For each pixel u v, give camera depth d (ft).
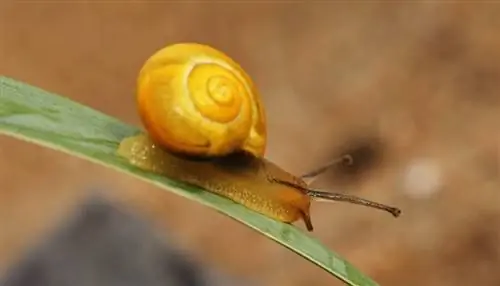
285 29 1.81
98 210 1.20
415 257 1.31
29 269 1.11
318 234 1.37
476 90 1.57
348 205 1.42
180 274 1.16
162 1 1.94
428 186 1.40
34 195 1.61
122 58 1.86
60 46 1.89
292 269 1.39
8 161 1.68
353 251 1.34
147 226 1.19
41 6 1.97
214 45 1.83
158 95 0.55
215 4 1.90
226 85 0.57
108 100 1.79
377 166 1.48
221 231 1.48
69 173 1.64
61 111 0.50
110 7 1.95
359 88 1.64
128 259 1.12
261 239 1.46
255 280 1.37
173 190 0.48
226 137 0.56
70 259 1.11
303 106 1.65
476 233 1.31
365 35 1.74
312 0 1.85
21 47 1.89
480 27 1.68
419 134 1.51
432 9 1.73
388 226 1.36
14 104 0.49
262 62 1.77
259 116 0.59
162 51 0.57
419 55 1.66
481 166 1.42
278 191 0.58
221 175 0.57
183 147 0.55
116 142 0.51
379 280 1.29
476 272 1.27
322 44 1.76
